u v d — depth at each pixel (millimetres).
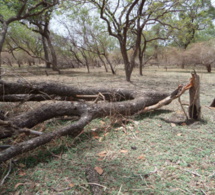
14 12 10000
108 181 1714
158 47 19312
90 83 7852
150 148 2307
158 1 7543
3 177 1807
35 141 2133
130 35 13789
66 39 16484
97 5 7684
